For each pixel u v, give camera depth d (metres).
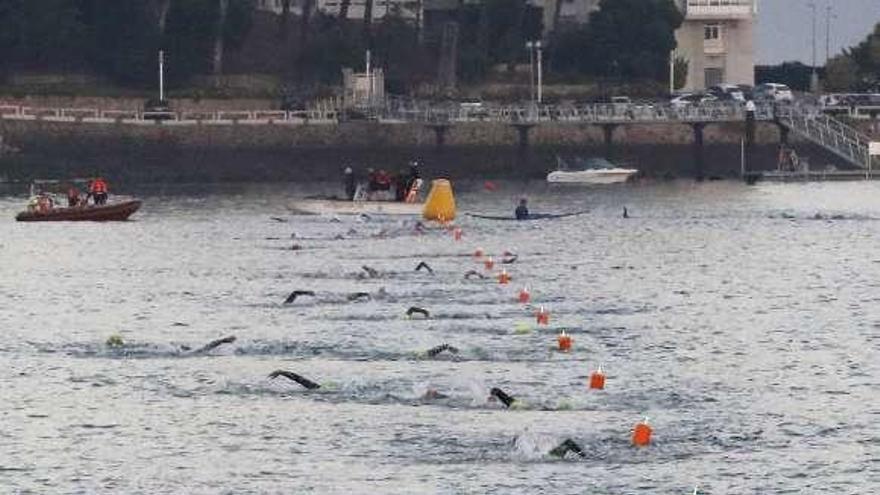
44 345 139.00
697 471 99.88
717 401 116.31
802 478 98.62
